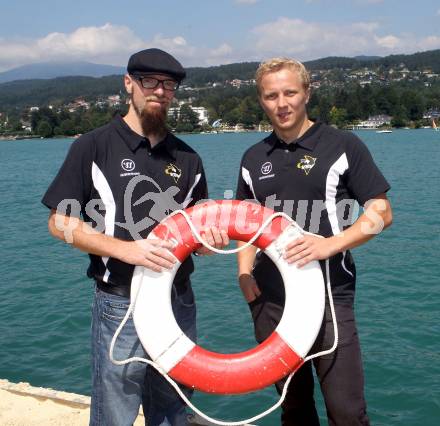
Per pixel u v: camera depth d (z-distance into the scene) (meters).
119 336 2.81
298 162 2.89
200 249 2.96
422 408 4.45
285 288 2.79
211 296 7.32
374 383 4.85
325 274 2.89
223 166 29.86
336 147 2.86
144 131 2.86
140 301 2.71
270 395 4.73
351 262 2.98
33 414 3.68
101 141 2.83
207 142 67.69
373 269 8.41
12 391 3.96
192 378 2.70
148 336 2.70
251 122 106.38
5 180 27.70
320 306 2.71
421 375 4.95
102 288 2.86
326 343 2.84
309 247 2.69
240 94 121.12
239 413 4.49
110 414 2.85
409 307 6.68
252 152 3.09
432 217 12.97
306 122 2.98
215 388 2.69
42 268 9.21
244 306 6.88
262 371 2.69
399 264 8.67
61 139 103.38
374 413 4.41
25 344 5.95
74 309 7.02
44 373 5.27
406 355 5.35
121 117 2.91
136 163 2.85
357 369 2.84
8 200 19.31
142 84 2.77
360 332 5.94
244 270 3.13
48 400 3.85
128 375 2.83
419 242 10.23
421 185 19.41
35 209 16.77
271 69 2.85
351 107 95.50
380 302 6.89
